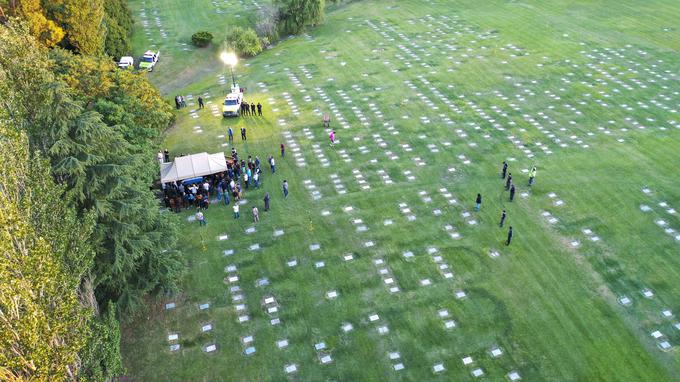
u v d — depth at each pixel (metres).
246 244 29.92
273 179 35.66
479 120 42.38
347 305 25.67
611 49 55.91
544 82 48.84
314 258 28.72
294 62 56.00
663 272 26.86
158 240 24.73
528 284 26.36
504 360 22.56
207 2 74.31
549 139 39.28
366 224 31.11
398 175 35.66
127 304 23.81
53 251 16.81
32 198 17.11
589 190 33.28
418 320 24.64
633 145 38.16
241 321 25.06
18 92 21.22
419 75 51.16
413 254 28.64
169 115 38.75
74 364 16.72
